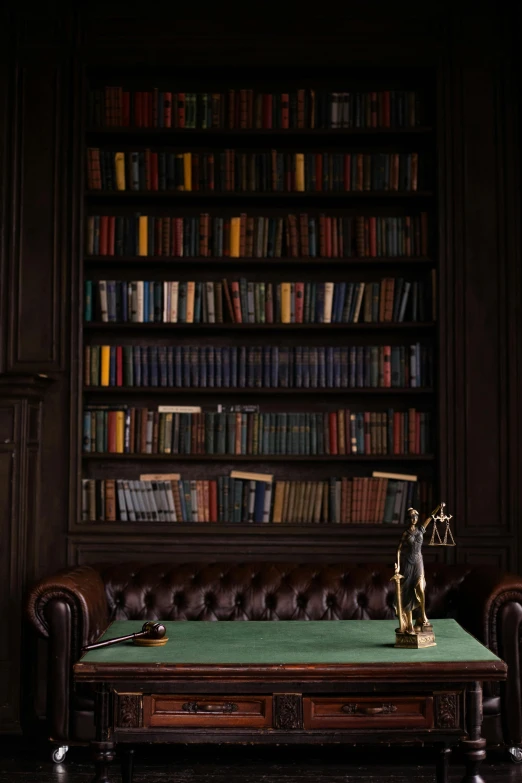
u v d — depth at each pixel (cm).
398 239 566
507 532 546
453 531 546
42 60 573
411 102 571
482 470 550
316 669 303
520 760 461
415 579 340
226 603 498
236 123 570
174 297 563
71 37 574
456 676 304
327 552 546
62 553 548
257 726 307
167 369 561
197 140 584
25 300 561
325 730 308
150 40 572
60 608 446
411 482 554
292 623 392
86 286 562
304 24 573
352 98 571
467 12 572
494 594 451
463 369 555
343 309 564
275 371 559
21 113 570
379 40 571
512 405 552
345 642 345
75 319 559
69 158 568
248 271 589
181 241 566
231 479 559
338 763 464
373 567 516
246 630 374
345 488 554
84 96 569
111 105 571
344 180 568
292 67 575
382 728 308
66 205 566
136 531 547
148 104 570
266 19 573
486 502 548
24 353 559
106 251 566
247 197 568
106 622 481
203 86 595
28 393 521
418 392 557
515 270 559
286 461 579
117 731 306
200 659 313
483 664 305
